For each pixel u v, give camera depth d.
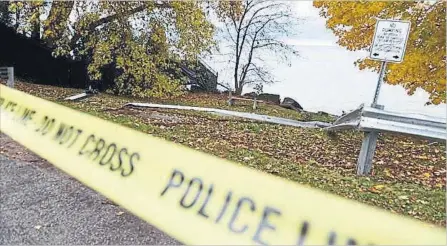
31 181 2.85
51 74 11.11
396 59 4.65
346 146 6.30
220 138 5.98
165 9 9.84
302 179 3.93
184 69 12.60
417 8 6.04
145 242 2.16
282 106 12.34
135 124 6.15
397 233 1.27
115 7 9.50
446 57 6.02
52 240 2.14
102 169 2.06
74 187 2.78
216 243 1.45
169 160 1.89
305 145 6.17
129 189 1.87
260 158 4.78
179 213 1.62
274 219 1.42
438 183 4.39
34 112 3.08
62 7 9.25
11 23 10.17
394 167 5.07
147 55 9.95
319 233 1.32
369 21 6.86
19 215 2.38
